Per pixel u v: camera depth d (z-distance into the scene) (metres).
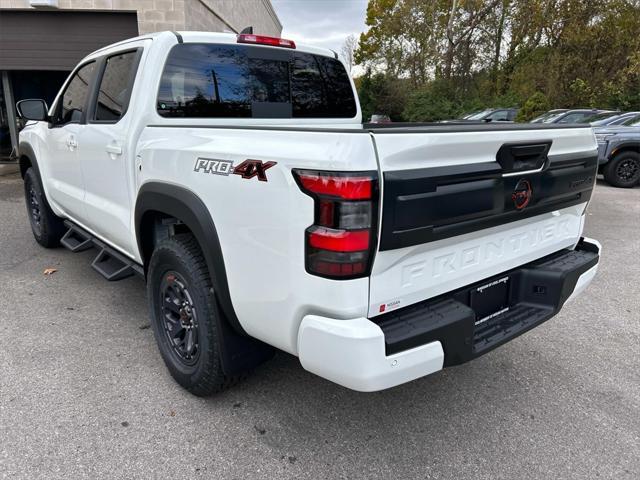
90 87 3.65
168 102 2.98
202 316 2.45
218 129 2.32
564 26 23.27
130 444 2.36
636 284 4.72
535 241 2.69
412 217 1.88
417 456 2.34
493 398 2.83
